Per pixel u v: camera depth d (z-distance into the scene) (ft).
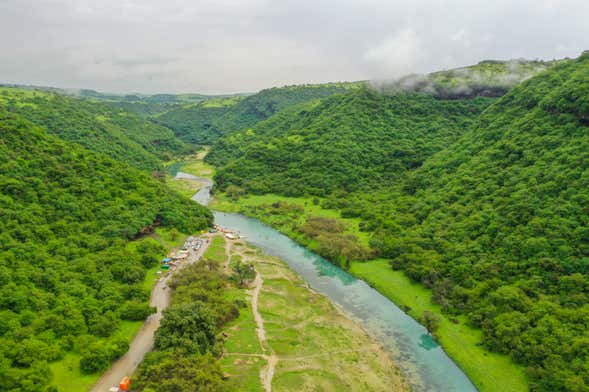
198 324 241.35
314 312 298.97
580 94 364.58
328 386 217.56
